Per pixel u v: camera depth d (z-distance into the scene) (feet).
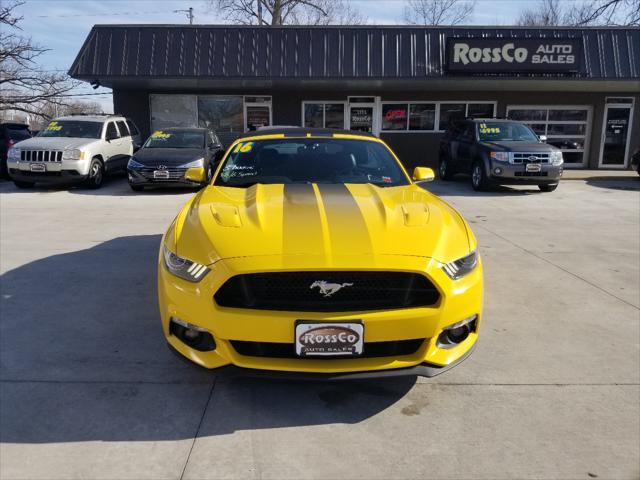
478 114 60.34
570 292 16.39
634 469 8.03
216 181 13.71
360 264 8.87
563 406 9.77
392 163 14.82
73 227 25.41
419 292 9.25
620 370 11.19
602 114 60.18
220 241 9.50
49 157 38.47
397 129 60.70
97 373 10.77
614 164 61.21
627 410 9.64
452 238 10.22
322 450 8.46
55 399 9.77
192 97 59.21
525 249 22.02
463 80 52.75
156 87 57.82
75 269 18.02
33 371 10.80
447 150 47.93
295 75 52.24
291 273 8.92
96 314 13.93
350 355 8.89
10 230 24.59
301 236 9.50
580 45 52.19
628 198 37.52
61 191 39.34
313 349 8.80
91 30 52.65
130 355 11.58
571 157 61.41
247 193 12.26
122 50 52.31
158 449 8.39
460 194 39.29
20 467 7.90
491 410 9.64
